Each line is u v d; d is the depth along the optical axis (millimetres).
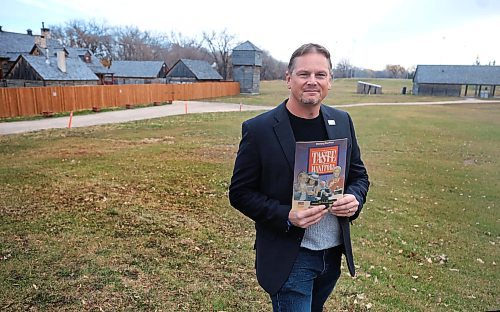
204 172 8820
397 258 4734
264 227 2016
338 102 37781
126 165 9273
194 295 3531
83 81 34062
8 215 5430
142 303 3359
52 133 15562
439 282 4160
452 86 52062
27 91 22906
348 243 2049
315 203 1846
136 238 4809
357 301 3584
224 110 28297
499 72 51531
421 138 15695
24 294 3406
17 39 41188
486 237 5672
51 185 7195
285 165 1865
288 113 1958
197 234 5047
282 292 1943
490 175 9758
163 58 84062
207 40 73562
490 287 4129
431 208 6961
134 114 24656
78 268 3936
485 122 21984
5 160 9570
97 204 6121
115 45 83375
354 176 2219
